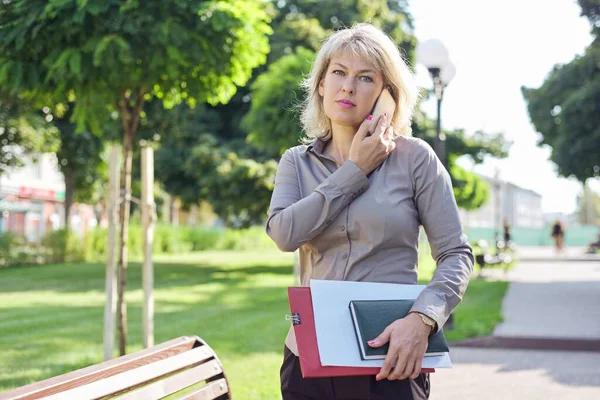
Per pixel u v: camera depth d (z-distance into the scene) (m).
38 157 27.88
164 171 29.81
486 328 10.06
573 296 15.34
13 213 43.62
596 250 44.12
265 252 42.59
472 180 38.41
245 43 7.50
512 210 107.44
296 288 2.12
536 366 8.15
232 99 30.52
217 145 29.47
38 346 8.91
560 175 25.92
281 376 2.41
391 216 2.24
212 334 9.63
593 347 9.20
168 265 26.59
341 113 2.32
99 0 6.36
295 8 30.52
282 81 20.33
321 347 2.03
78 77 6.54
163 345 2.94
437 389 6.97
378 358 2.04
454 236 2.27
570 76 27.16
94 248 30.56
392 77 2.34
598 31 20.94
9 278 20.64
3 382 6.76
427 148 2.31
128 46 6.49
